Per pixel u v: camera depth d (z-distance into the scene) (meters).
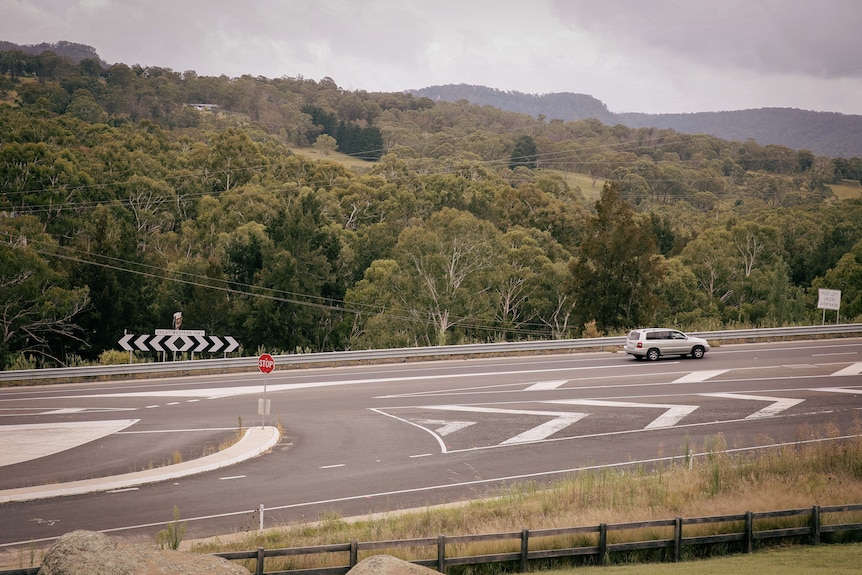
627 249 66.44
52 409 35.62
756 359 45.56
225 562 13.12
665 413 32.59
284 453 27.28
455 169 147.88
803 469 22.94
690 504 19.97
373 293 79.44
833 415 31.77
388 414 33.31
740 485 21.55
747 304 92.19
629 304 66.81
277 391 38.84
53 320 67.81
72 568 12.27
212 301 74.25
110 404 36.62
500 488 23.09
